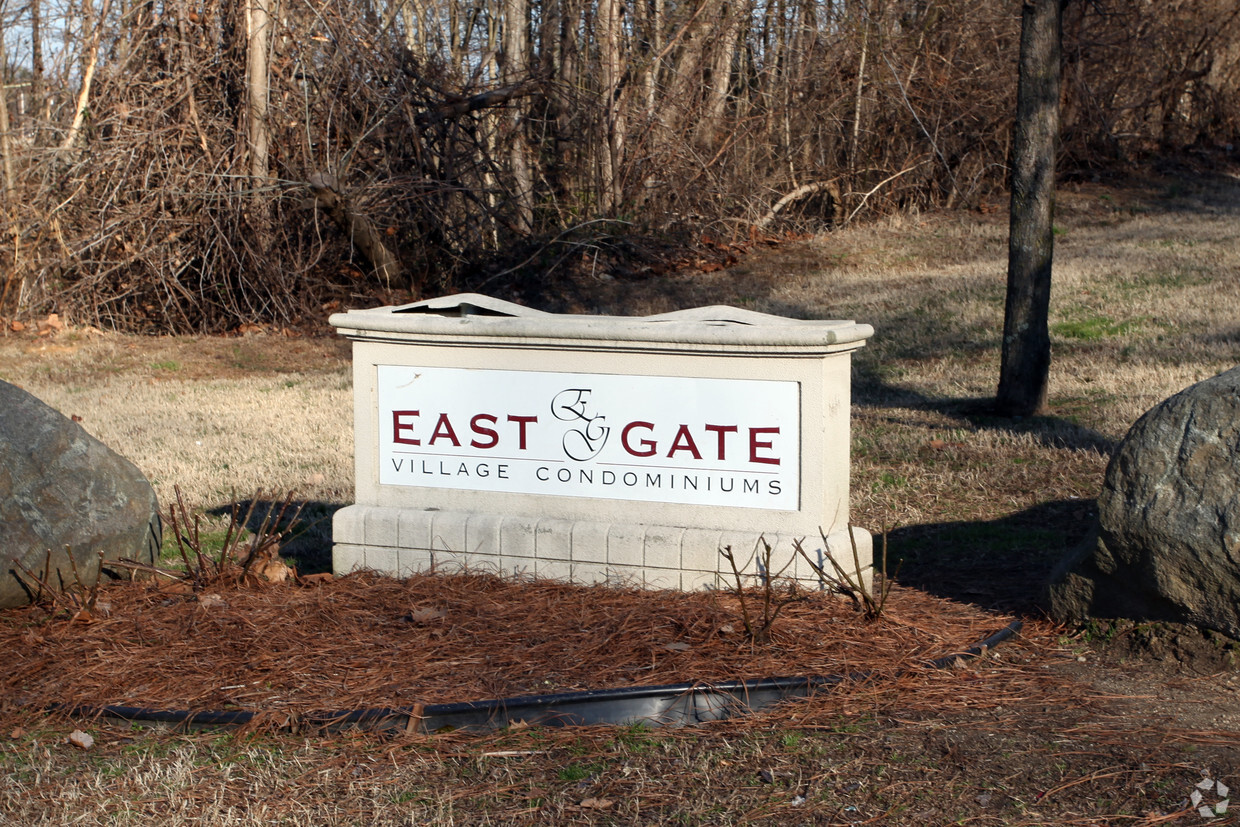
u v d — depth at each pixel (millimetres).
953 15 21062
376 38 16453
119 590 5984
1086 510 7367
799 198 21297
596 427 5832
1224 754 3951
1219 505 4598
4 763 4141
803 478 5480
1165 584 4758
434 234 17328
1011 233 10078
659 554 5680
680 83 19500
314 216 15602
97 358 14625
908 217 21109
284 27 15703
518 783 3904
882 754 4012
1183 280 15297
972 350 13070
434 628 5250
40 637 5234
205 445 9961
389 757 4121
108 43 15945
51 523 5820
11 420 5863
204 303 16062
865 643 4980
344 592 5840
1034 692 4559
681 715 4445
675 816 3648
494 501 6066
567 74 19562
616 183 19156
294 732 4324
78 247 15781
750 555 5531
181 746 4234
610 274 18438
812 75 20875
